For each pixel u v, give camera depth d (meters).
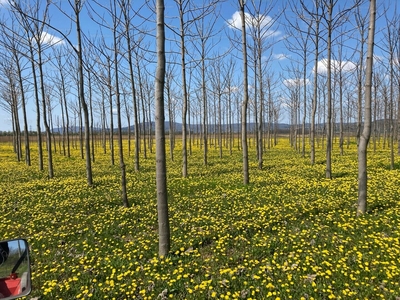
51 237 7.93
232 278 5.32
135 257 6.56
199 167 21.03
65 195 12.63
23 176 18.58
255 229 7.80
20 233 8.42
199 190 13.07
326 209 9.22
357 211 8.61
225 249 6.75
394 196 10.33
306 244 6.73
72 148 45.53
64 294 5.26
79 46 12.57
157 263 6.16
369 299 4.71
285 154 30.86
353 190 11.55
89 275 5.88
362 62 17.62
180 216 9.28
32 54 16.44
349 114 36.03
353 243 6.68
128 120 31.12
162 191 6.50
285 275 5.46
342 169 17.69
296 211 9.05
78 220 9.33
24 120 23.41
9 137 77.38
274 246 6.77
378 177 14.20
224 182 14.31
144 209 10.09
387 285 5.03
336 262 5.75
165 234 6.56
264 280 5.14
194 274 5.76
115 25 11.84
